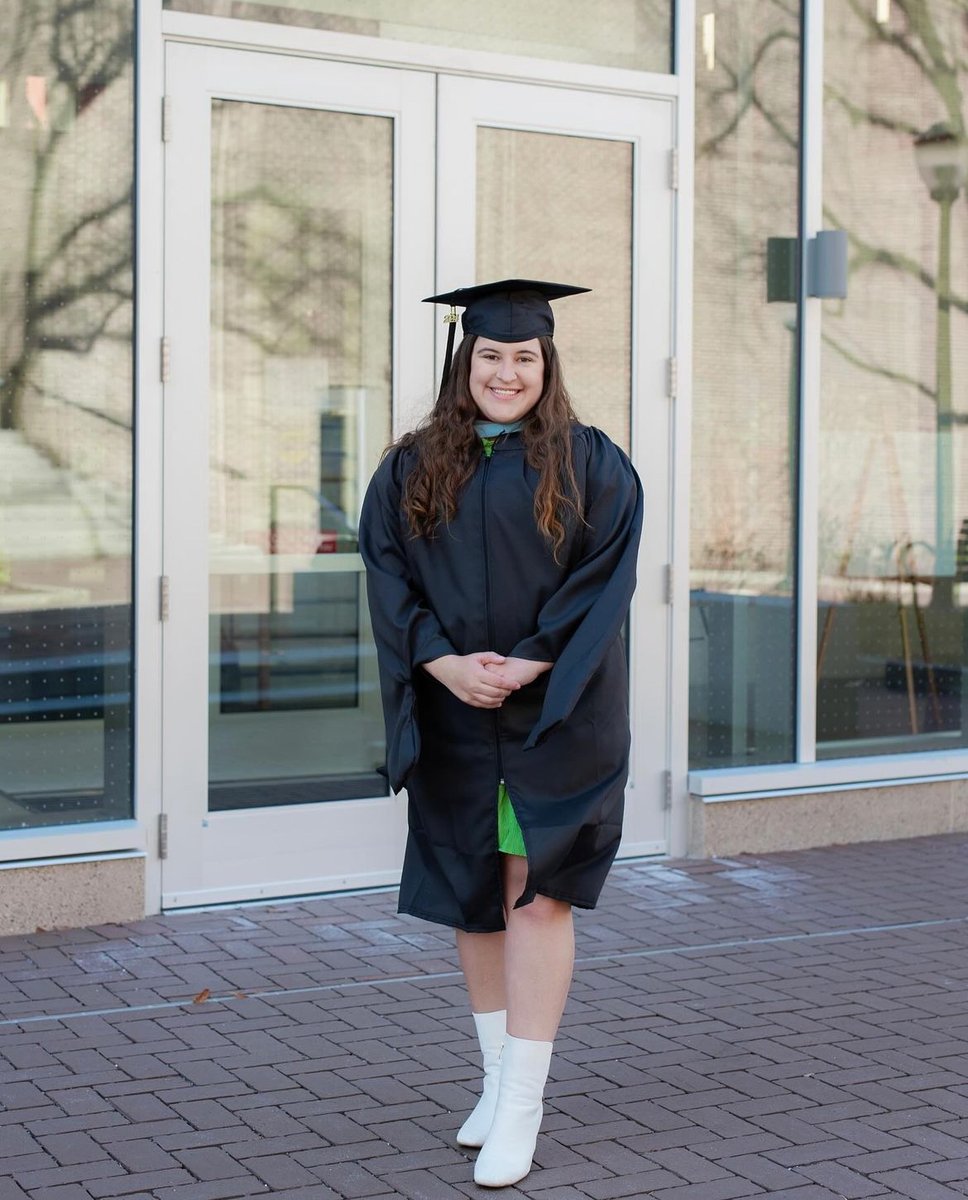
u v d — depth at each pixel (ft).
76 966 16.46
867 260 23.31
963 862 21.79
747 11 22.12
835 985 16.25
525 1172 11.41
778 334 22.56
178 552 18.47
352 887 19.57
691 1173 11.59
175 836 18.57
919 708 24.04
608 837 11.53
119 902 18.04
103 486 18.13
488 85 20.10
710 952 17.38
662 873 20.86
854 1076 13.61
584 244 20.92
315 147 19.15
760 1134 12.34
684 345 21.58
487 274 20.26
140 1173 11.41
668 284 21.50
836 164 22.97
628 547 11.50
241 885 18.95
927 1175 11.62
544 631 11.23
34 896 17.60
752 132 22.24
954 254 24.00
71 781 18.12
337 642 19.58
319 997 15.60
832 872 21.09
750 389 22.40
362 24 19.30
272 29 18.66
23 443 17.74
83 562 18.06
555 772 11.40
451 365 11.98
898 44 23.34
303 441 19.27
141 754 18.30
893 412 23.65
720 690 22.29
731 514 22.31
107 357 18.10
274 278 19.01
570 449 11.57
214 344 18.71
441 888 11.89
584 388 21.04
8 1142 11.93
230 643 18.92
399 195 19.61
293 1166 11.59
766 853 22.11
